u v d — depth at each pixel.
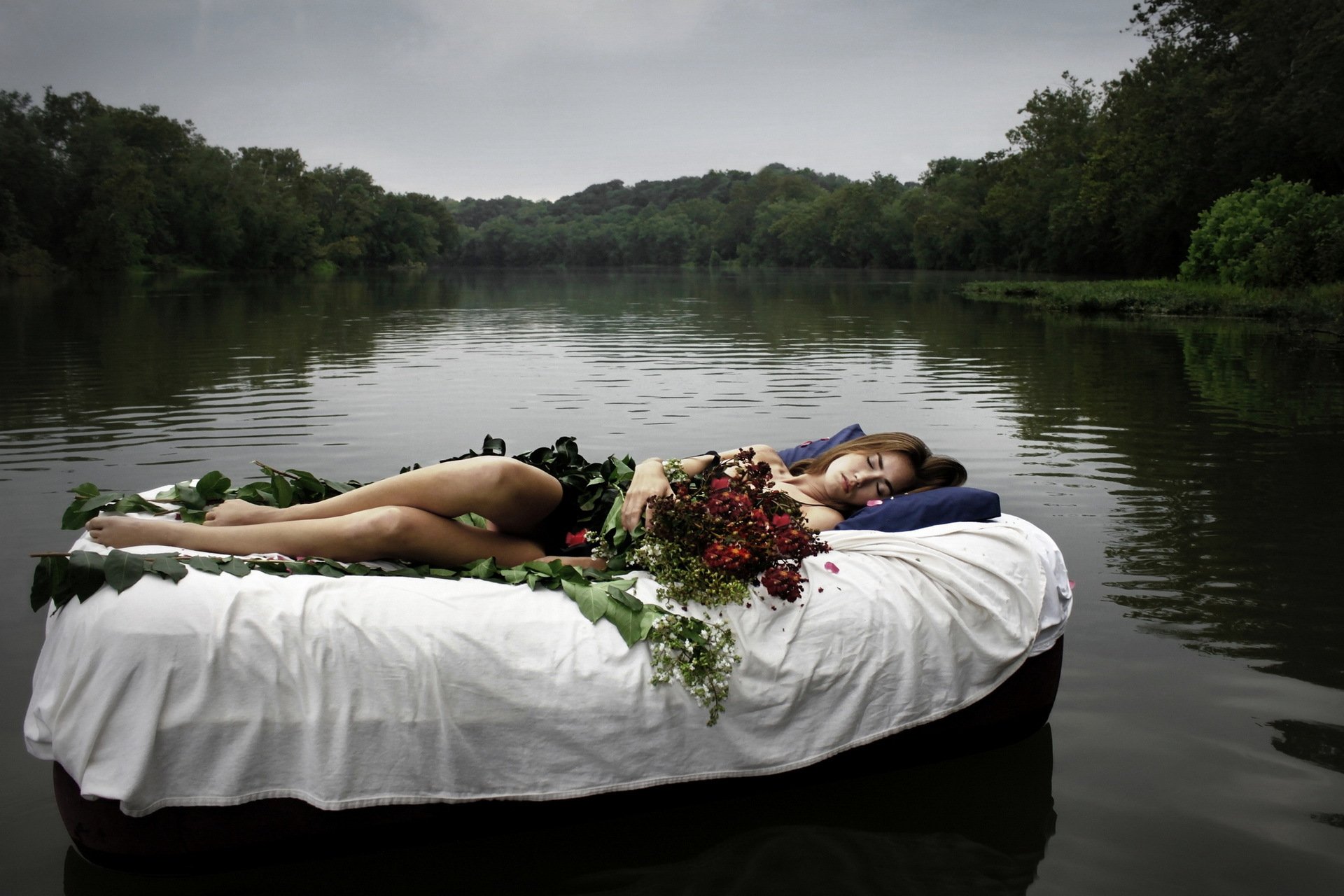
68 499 5.41
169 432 7.59
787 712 2.62
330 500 2.90
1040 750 2.94
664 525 2.76
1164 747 2.93
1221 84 37.62
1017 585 2.90
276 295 34.25
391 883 2.31
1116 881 2.31
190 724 2.22
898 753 2.83
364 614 2.34
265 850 2.34
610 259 170.62
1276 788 2.70
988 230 77.00
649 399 9.48
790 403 9.26
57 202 61.69
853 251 111.50
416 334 17.80
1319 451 7.18
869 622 2.70
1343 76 30.70
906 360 13.38
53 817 2.53
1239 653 3.58
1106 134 49.91
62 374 11.22
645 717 2.47
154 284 44.78
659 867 2.38
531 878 2.33
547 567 2.58
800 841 2.49
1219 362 13.42
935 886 2.29
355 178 115.62
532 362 12.93
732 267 133.00
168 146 77.25
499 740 2.38
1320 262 27.12
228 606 2.26
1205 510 5.52
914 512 3.13
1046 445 7.39
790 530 2.72
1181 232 43.53
